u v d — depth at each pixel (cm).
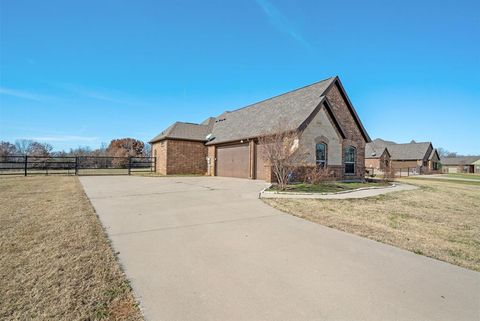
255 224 610
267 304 282
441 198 1135
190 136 2462
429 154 5562
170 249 445
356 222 648
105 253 416
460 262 404
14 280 323
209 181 1664
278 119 1716
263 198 970
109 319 253
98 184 1446
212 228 573
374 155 4831
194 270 364
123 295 296
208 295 299
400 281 338
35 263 373
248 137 1806
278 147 1271
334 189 1240
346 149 1922
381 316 262
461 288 322
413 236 542
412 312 269
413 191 1355
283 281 334
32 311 262
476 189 1631
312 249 452
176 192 1127
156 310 268
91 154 4503
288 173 1334
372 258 415
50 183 1446
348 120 1953
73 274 343
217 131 2498
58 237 486
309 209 786
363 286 323
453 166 7156
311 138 1672
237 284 326
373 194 1162
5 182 1494
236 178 1931
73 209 729
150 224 601
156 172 2622
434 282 337
